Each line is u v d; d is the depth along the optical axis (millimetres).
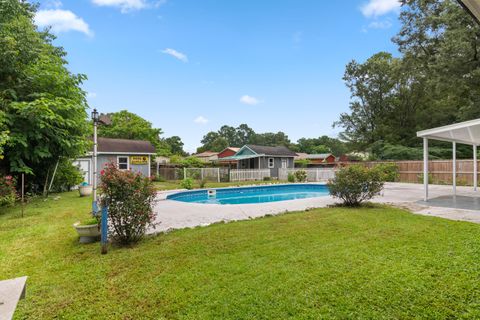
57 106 8789
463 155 22047
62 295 2658
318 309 2318
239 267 3236
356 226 5121
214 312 2318
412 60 18703
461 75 15570
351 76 29953
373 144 26531
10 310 1874
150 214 4480
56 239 4590
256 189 15484
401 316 2197
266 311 2309
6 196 7355
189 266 3312
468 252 3543
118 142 18984
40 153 9023
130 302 2512
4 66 8531
